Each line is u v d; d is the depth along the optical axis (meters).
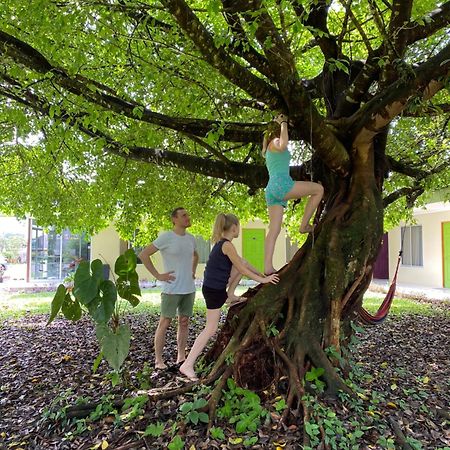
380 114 4.37
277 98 4.24
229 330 4.75
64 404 4.46
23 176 8.73
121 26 4.65
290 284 4.68
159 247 5.27
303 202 8.52
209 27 5.06
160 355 5.38
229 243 4.57
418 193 8.95
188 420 3.69
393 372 5.46
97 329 4.30
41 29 4.41
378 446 3.46
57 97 5.22
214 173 6.48
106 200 8.45
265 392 4.11
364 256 4.77
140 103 5.69
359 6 5.00
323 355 4.31
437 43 5.63
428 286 18.89
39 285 18.86
